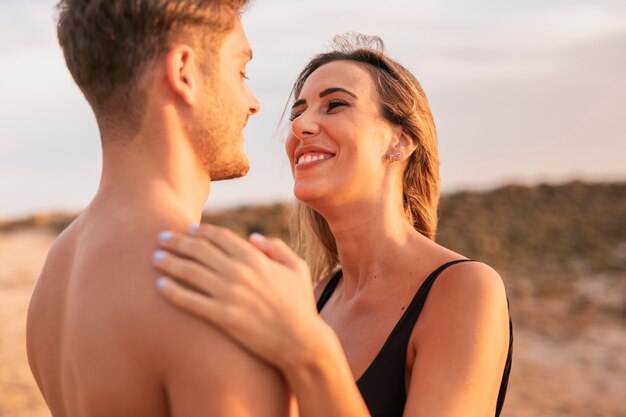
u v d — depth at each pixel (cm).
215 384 124
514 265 2297
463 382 197
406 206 270
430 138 264
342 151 247
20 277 2020
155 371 127
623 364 1247
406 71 263
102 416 132
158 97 148
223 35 155
